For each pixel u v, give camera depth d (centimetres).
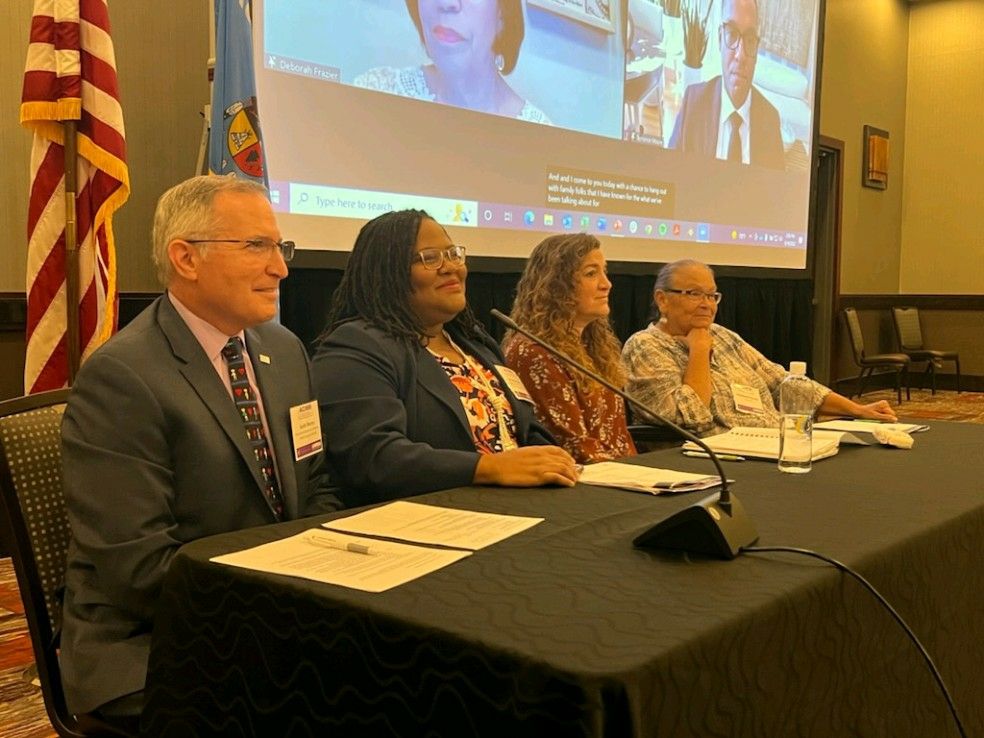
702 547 111
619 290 509
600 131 461
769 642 93
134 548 128
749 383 300
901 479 166
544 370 232
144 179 357
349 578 102
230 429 144
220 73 291
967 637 139
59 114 274
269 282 149
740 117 560
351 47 347
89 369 136
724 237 555
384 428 171
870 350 910
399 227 194
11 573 310
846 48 838
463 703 84
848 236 870
